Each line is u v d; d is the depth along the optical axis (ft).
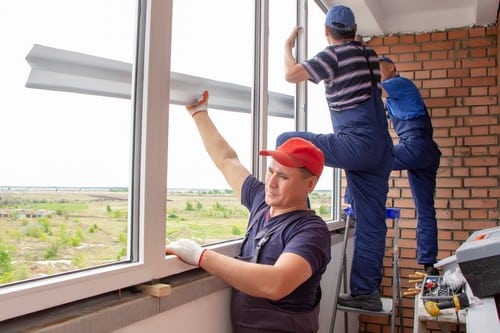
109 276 4.06
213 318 5.47
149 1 4.63
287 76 7.76
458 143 13.51
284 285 4.46
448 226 13.47
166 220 5.11
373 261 8.16
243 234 7.02
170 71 4.94
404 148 11.30
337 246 11.28
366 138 7.70
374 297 8.16
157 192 4.70
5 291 3.26
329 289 10.59
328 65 7.65
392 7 13.67
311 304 5.41
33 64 3.68
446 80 13.65
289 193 5.28
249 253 5.58
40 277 3.66
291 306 5.20
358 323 13.91
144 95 4.59
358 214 8.21
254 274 4.45
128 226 4.56
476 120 13.38
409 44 13.99
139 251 4.53
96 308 3.88
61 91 3.91
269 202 5.41
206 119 6.05
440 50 13.74
